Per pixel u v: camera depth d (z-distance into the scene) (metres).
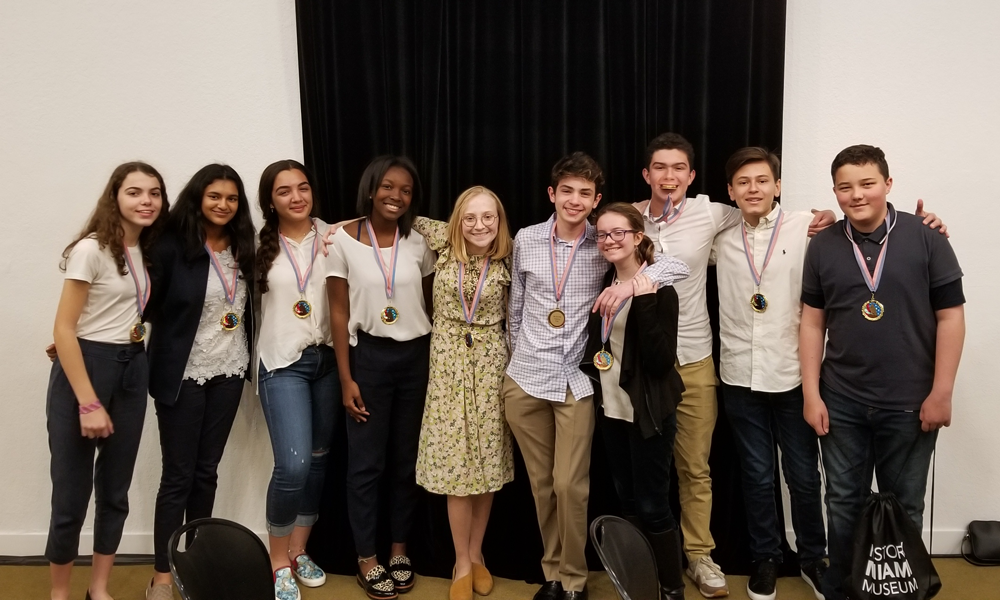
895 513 2.07
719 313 2.56
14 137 2.78
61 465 2.24
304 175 2.46
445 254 2.46
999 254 2.74
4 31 2.75
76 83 2.77
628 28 2.65
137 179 2.20
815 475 2.49
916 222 2.12
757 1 2.62
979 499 2.84
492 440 2.45
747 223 2.44
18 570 2.81
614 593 2.62
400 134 2.73
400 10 2.68
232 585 1.69
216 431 2.51
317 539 2.84
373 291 2.45
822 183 2.77
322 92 2.71
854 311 2.15
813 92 2.73
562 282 2.30
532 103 2.69
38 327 2.84
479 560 2.68
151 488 2.90
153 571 2.79
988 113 2.71
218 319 2.43
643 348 2.10
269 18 2.76
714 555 2.79
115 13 2.76
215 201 2.35
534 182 2.72
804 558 2.61
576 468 2.31
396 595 2.61
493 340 2.45
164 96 2.79
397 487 2.66
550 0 2.65
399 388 2.56
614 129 2.70
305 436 2.48
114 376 2.25
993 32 2.68
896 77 2.72
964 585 2.61
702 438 2.54
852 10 2.70
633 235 2.17
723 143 2.67
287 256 2.48
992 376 2.79
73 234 2.82
